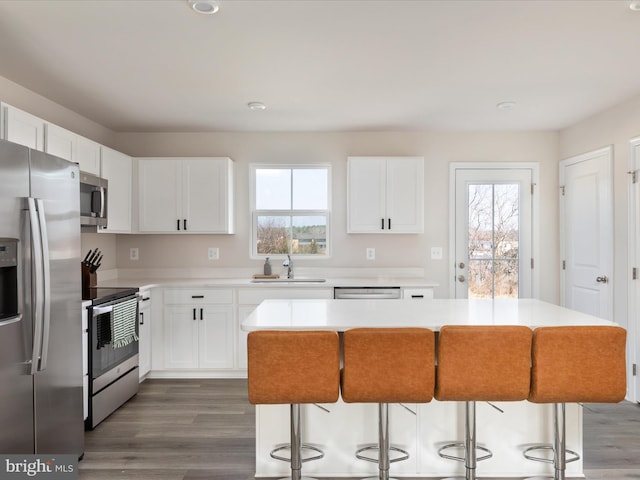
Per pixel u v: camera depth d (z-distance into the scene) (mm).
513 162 4441
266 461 2297
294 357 1814
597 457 2520
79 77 2928
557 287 4438
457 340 1832
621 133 3508
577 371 1827
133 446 2654
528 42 2420
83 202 3113
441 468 2287
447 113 3787
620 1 1995
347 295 3881
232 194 4355
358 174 4191
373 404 2289
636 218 3346
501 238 4477
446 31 2289
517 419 2293
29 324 1983
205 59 2643
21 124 2602
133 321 3381
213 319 3904
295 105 3559
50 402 2168
